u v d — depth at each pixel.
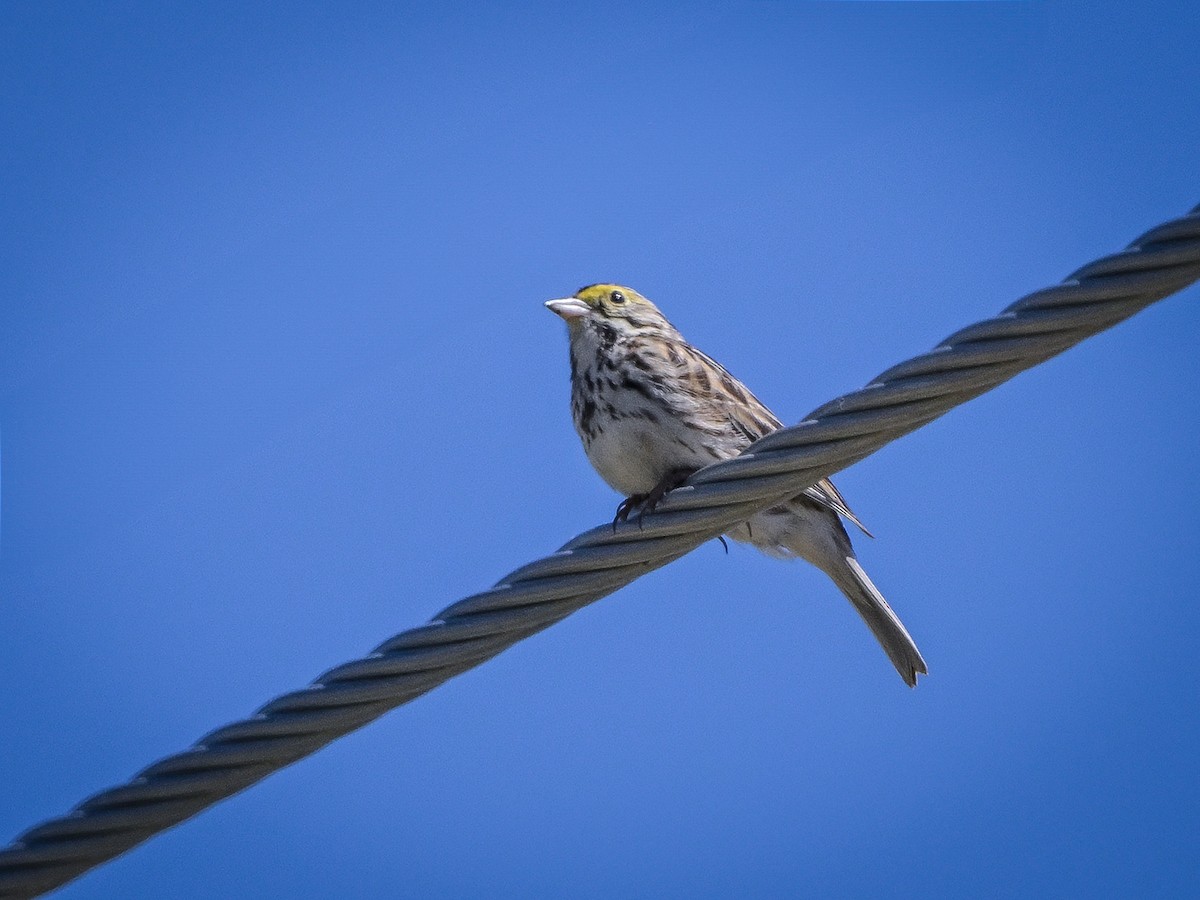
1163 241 8.24
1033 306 8.45
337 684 8.71
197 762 8.54
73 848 8.47
